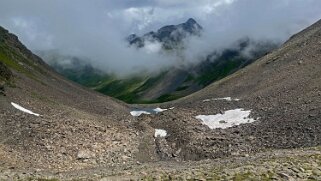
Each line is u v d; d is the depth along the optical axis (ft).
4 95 288.10
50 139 195.72
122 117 392.06
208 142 212.02
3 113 232.32
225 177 98.37
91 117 318.24
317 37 460.55
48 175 127.65
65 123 224.33
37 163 168.14
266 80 404.77
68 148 189.47
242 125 252.21
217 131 242.99
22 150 180.34
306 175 97.55
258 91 366.63
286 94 305.73
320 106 233.76
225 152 192.24
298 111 241.14
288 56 458.09
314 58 390.21
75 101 433.48
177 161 187.11
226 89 462.60
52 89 445.78
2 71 353.31
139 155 200.95
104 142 206.18
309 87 299.99
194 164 156.87
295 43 525.75
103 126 238.27
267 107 286.87
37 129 205.36
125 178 108.99
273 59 488.85
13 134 197.36
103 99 587.68
